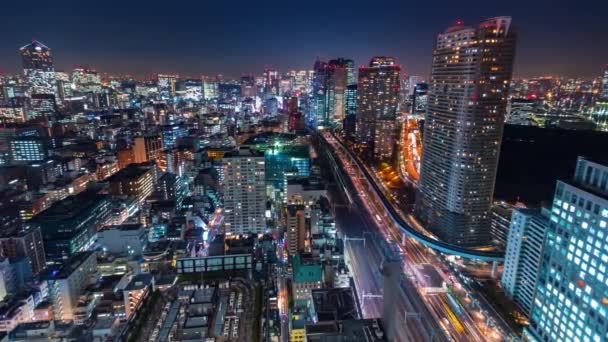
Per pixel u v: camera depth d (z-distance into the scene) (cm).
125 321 16450
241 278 17912
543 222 15175
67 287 18088
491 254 19062
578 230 10531
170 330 14100
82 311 17950
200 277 17912
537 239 15450
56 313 18025
